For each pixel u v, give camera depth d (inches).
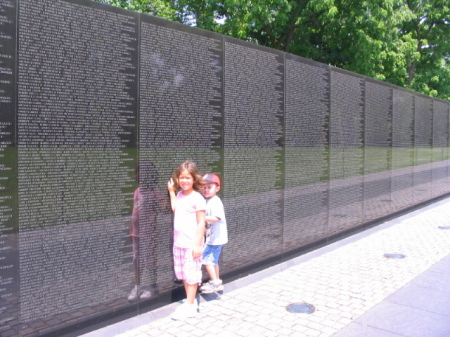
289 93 270.2
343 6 626.5
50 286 151.1
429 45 896.3
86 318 162.1
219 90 218.2
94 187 163.3
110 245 169.6
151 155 184.5
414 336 167.3
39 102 146.3
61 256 153.9
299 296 209.3
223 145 221.1
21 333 143.5
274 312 189.3
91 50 161.5
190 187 181.3
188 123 201.5
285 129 267.0
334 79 317.4
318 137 299.3
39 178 146.8
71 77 155.3
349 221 337.4
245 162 235.8
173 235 195.5
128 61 174.6
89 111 160.9
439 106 542.6
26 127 143.0
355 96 347.3
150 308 186.5
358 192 350.9
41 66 146.8
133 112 176.4
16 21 140.4
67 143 154.3
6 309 139.6
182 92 198.1
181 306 183.9
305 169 285.9
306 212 286.7
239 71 230.7
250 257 240.7
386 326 176.1
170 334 166.9
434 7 856.9
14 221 140.7
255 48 242.2
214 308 193.5
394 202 416.5
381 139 390.6
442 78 887.1
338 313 188.7
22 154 142.3
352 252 292.7
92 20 162.2
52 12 150.0
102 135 165.3
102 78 165.2
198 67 206.5
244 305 197.3
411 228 371.2
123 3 515.5
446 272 247.3
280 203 263.0
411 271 249.4
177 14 674.2
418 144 478.3
